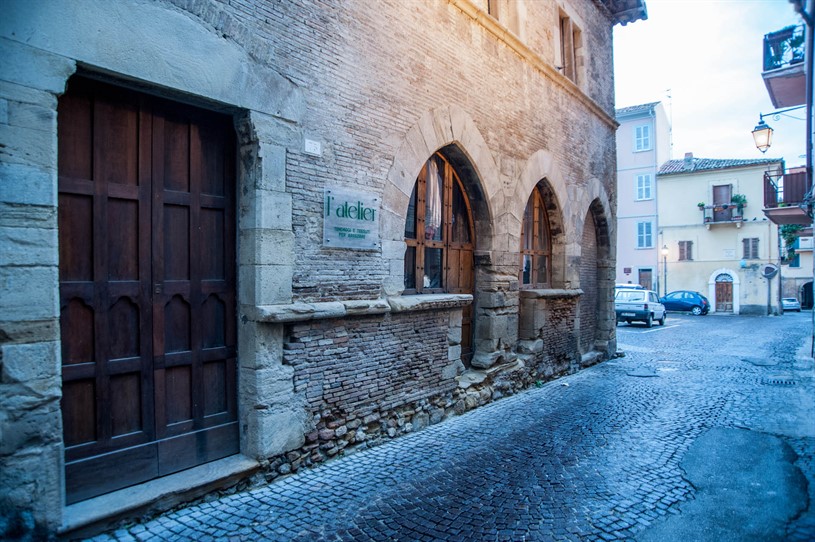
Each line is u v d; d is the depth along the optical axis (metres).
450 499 4.72
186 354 4.68
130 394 4.32
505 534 4.10
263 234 4.88
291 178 5.19
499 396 8.61
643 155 36.00
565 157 11.02
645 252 36.12
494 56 8.52
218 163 4.96
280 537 3.97
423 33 6.93
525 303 9.88
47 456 3.58
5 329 3.41
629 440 6.57
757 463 5.82
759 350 15.65
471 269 8.67
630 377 10.93
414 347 6.70
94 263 4.09
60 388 3.66
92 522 3.80
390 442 6.23
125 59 3.96
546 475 5.35
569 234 11.20
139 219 4.37
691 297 33.69
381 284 6.27
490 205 8.43
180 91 4.34
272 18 5.02
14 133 3.44
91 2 3.78
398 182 6.50
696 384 10.26
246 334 4.96
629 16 13.70
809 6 9.42
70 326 3.98
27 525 3.49
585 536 4.11
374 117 6.16
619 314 24.81
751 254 33.62
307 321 5.29
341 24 5.74
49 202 3.58
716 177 34.41
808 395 9.27
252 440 4.93
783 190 16.14
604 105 13.27
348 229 5.78
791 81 13.78
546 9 10.45
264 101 4.93
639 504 4.72
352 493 4.78
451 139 7.45
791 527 4.33
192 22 4.38
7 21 3.40
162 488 4.28
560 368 10.77
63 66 3.64
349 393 5.79
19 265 3.46
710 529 4.28
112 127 4.21
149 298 4.43
